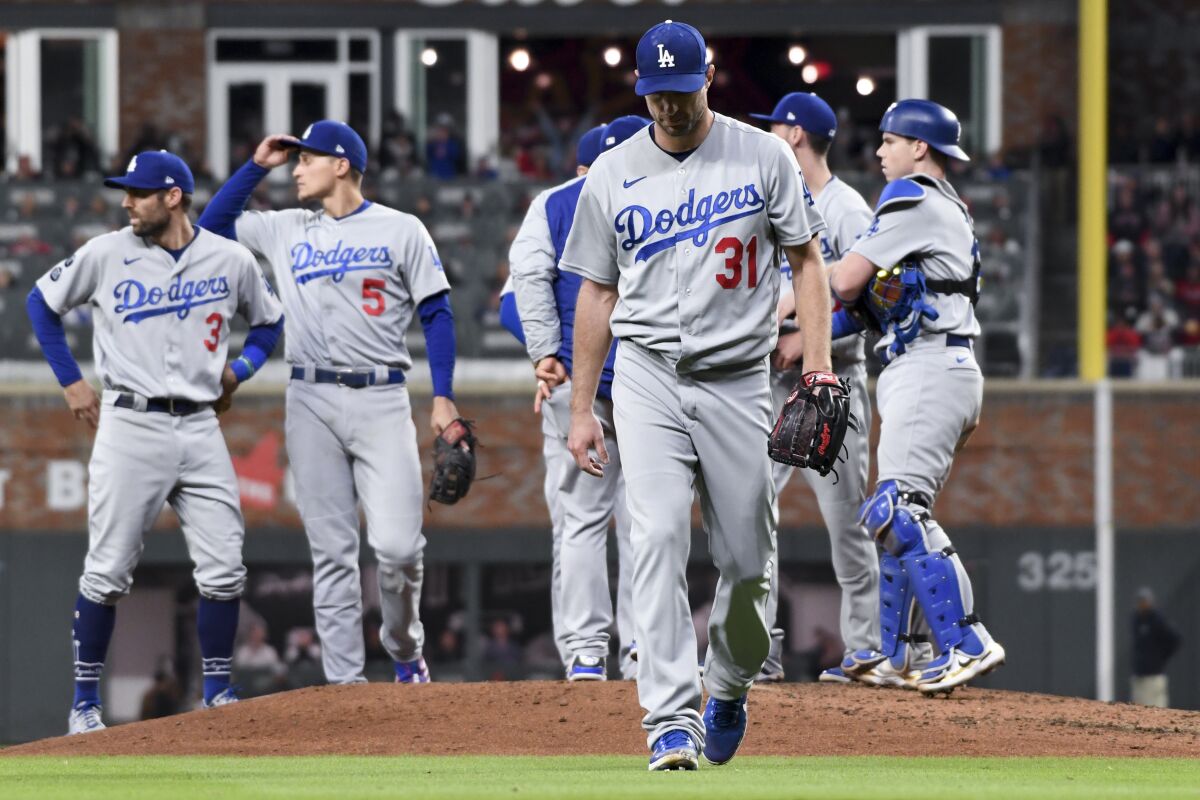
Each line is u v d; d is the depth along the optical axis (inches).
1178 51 2997.0
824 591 2608.3
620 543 1094.4
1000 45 2992.1
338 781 642.8
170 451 1037.8
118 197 2819.9
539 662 2664.9
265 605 2637.8
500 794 566.6
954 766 736.3
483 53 3041.3
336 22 3011.8
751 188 675.4
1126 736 875.4
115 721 2640.3
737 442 687.7
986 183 2807.6
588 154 1066.1
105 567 1037.2
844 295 955.3
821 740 848.3
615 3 2979.8
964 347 963.3
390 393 1090.7
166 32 3016.7
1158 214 2908.5
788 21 2977.4
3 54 3021.7
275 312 1091.9
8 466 2650.1
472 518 2655.0
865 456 1034.1
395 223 1091.3
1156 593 2664.9
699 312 676.7
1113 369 2817.4
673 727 677.3
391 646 1128.8
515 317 1125.7
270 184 2839.6
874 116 3090.6
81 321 2728.8
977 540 2664.9
